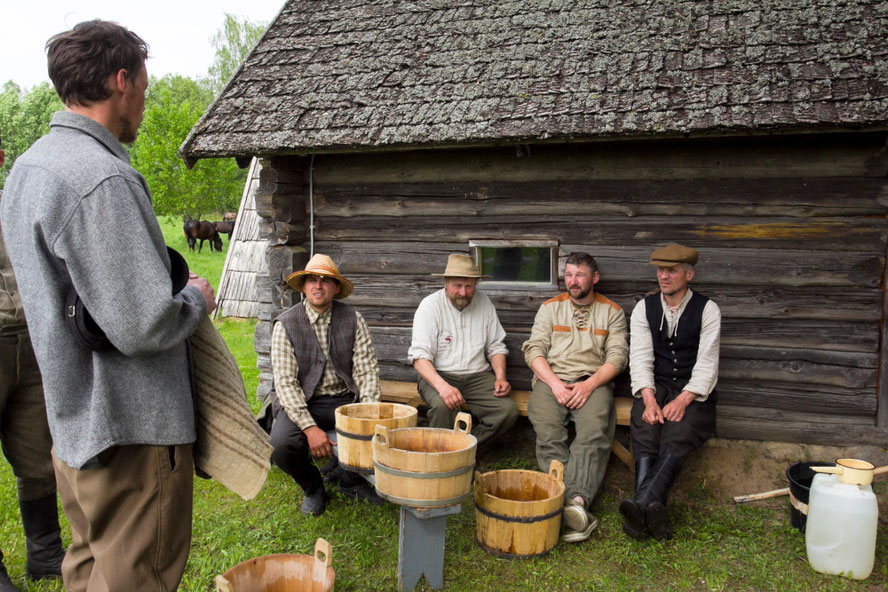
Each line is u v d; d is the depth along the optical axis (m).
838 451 4.19
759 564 3.28
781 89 3.76
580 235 4.47
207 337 2.19
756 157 4.10
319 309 3.88
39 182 1.80
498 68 4.52
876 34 3.96
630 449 4.26
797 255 4.11
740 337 4.27
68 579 2.15
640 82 4.05
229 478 2.19
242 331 9.22
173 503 2.04
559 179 4.46
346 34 5.34
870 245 4.01
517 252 4.72
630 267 4.39
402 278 4.89
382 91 4.62
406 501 2.82
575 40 4.56
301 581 2.55
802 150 4.02
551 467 3.47
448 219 4.73
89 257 1.78
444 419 4.20
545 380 4.10
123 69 1.96
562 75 4.30
